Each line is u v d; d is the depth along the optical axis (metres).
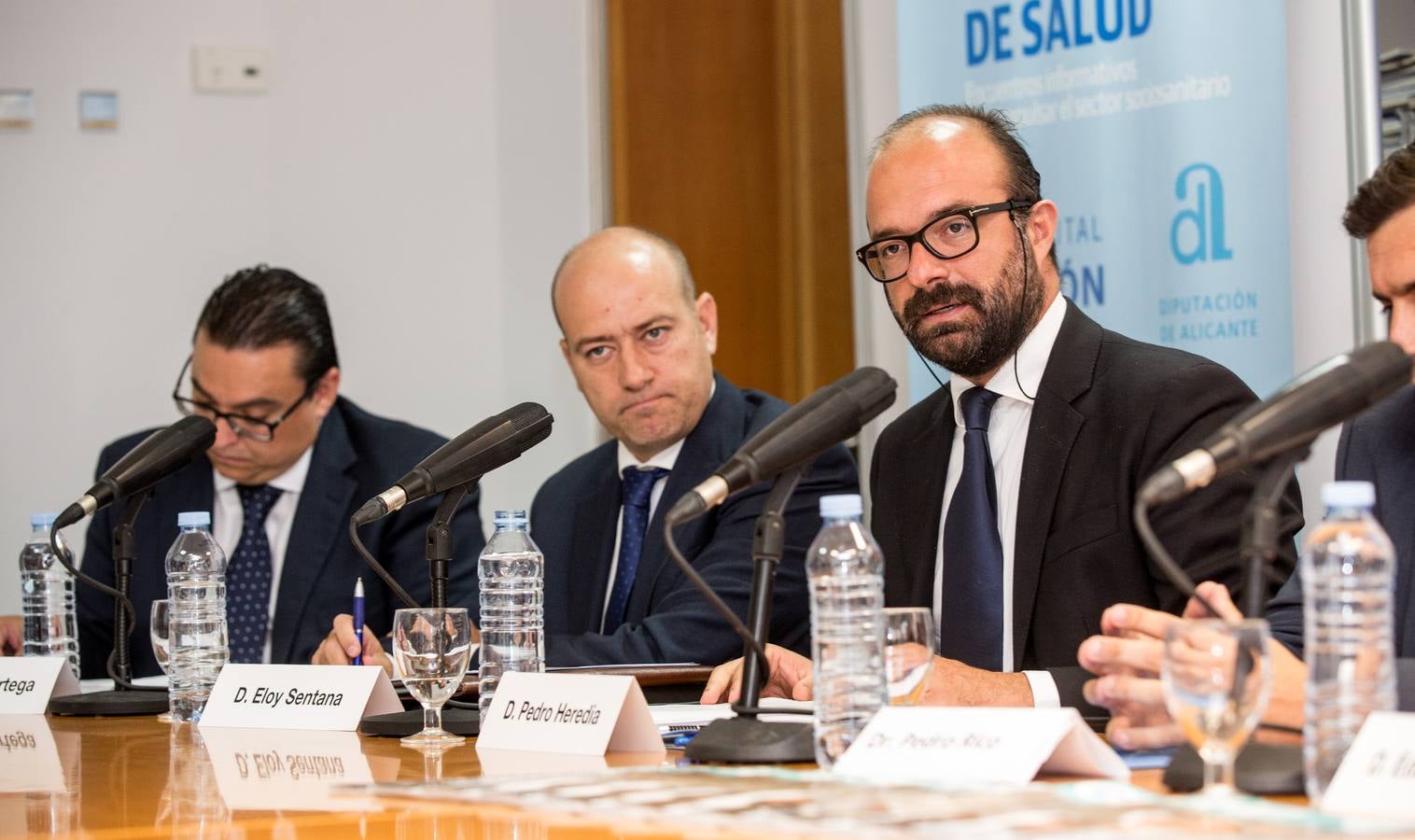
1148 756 1.90
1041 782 1.67
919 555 3.24
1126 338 3.18
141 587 4.17
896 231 3.12
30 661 3.20
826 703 1.94
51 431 5.77
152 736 2.62
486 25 6.11
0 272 5.75
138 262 5.86
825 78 5.77
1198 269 4.34
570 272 3.83
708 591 2.01
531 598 2.88
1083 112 4.50
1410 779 1.42
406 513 4.18
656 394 3.74
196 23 5.91
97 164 5.83
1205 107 4.32
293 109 5.98
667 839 1.41
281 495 4.24
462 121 6.09
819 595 1.99
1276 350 4.23
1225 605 1.82
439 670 2.41
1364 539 1.61
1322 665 1.60
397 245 6.04
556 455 6.08
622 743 2.14
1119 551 2.94
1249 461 1.63
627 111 6.04
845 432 2.04
